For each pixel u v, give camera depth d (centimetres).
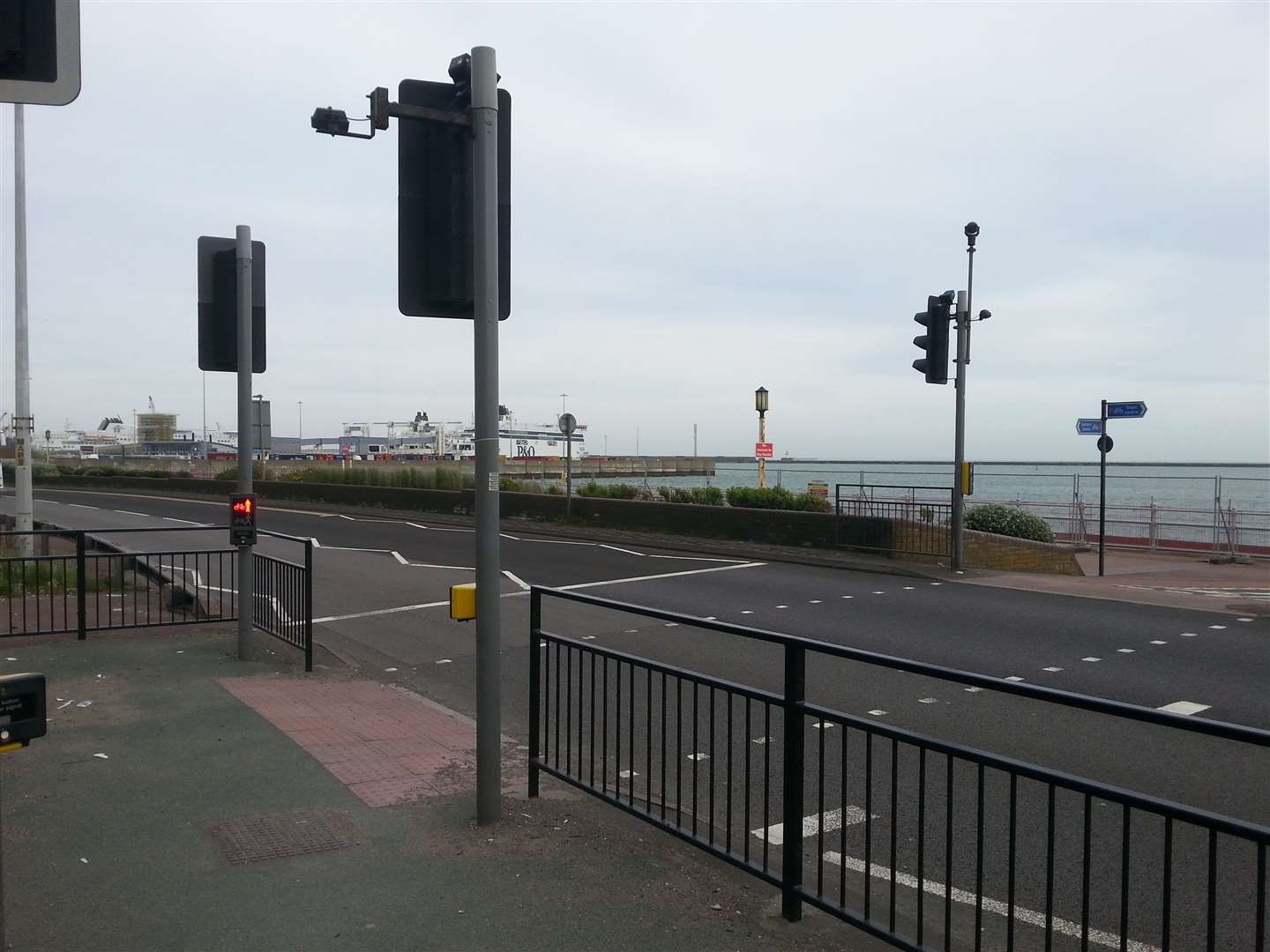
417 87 496
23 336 1742
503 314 509
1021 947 423
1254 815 573
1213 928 286
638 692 906
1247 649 1070
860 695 867
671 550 2109
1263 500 5050
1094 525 2598
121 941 385
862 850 529
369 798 558
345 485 3653
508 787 607
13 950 377
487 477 499
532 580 1656
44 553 1839
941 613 1318
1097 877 493
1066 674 956
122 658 935
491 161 482
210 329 916
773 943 394
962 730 754
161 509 3544
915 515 1880
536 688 574
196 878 444
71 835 496
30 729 296
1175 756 684
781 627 1224
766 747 431
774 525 2112
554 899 427
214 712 746
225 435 11919
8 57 292
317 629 1232
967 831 556
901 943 368
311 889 434
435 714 773
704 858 494
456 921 404
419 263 499
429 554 2066
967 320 1705
